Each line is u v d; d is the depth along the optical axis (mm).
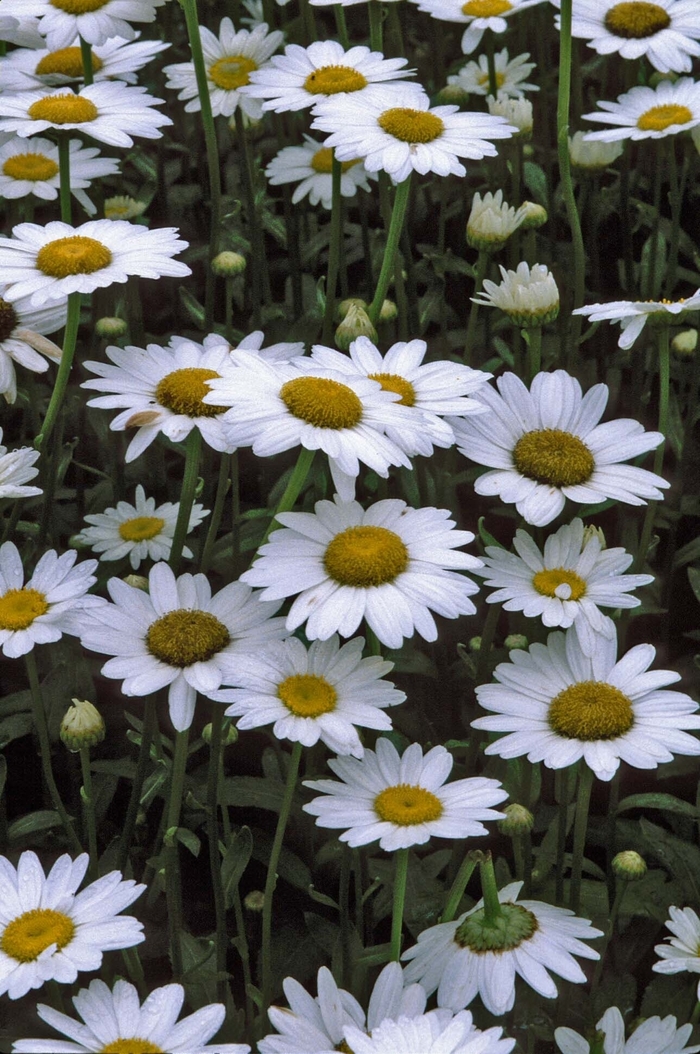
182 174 1771
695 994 1282
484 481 1282
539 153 1736
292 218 1569
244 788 1329
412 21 2068
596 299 1551
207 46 1530
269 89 1415
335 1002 1186
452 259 1531
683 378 1521
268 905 1243
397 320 1526
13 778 1380
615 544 1477
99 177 1539
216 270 1444
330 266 1428
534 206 1463
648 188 1661
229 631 1227
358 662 1217
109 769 1337
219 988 1260
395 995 1190
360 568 1215
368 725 1201
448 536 1229
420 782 1214
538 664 1246
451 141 1370
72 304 1311
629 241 1555
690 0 1499
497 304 1348
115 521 1406
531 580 1265
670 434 1464
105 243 1307
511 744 1230
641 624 1456
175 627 1218
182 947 1271
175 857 1242
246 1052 1158
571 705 1231
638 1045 1215
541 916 1218
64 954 1166
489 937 1208
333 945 1299
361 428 1232
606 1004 1279
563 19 1396
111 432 1442
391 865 1319
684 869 1316
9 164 1471
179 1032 1161
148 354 1292
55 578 1252
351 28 2029
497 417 1296
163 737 1312
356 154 1363
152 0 1452
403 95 1394
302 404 1229
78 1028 1158
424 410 1275
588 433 1295
